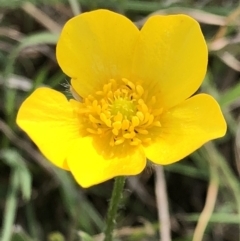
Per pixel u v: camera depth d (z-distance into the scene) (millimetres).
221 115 50
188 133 54
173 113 56
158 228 83
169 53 57
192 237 81
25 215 87
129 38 58
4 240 72
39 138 52
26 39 83
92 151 55
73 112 57
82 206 82
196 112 55
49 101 56
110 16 57
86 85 59
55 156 52
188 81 56
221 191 87
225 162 86
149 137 56
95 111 57
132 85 58
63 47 57
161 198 81
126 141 56
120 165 53
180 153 50
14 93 86
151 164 56
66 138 55
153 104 58
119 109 57
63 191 83
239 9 86
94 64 58
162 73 58
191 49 56
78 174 51
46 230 87
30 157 86
